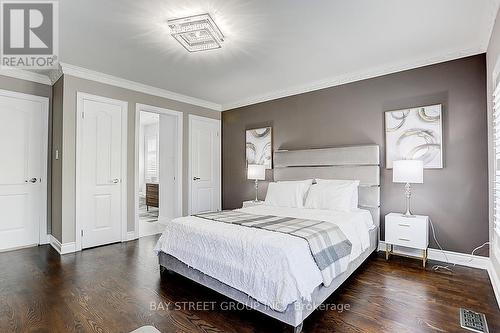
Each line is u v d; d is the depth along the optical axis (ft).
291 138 14.94
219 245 7.30
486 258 9.48
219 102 17.88
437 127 10.46
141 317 6.50
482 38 9.20
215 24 8.27
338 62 11.33
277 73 12.59
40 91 12.66
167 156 17.24
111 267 9.79
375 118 12.05
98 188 12.55
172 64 11.43
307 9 7.55
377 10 7.61
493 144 8.48
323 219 9.20
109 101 12.95
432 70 10.65
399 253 10.94
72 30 8.62
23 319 6.36
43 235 12.69
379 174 11.77
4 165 11.64
